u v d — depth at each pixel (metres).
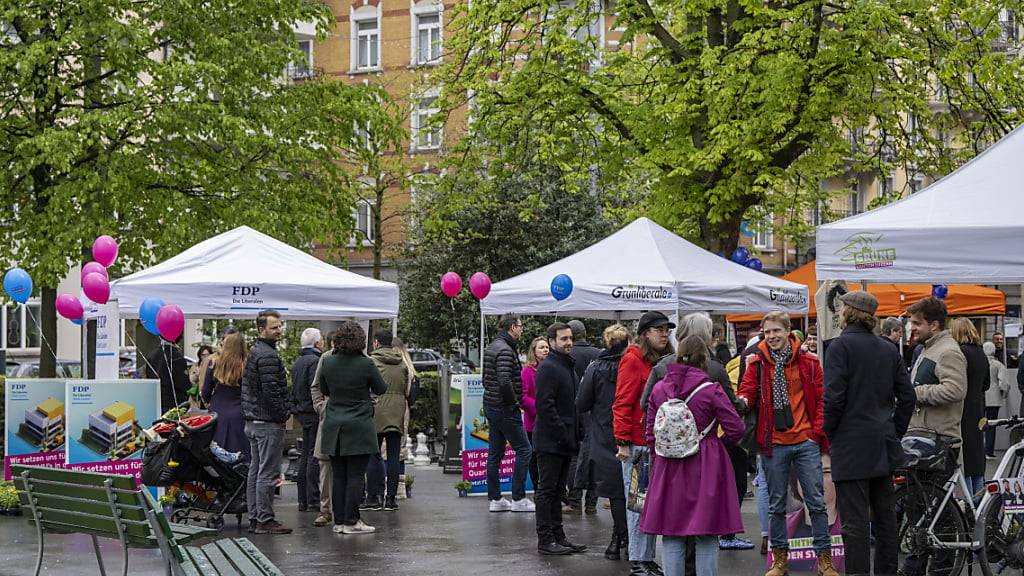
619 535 11.32
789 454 10.01
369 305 15.55
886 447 9.19
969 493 10.32
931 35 21.41
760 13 20.77
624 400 9.70
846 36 20.62
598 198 35.47
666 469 8.66
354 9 46.19
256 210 26.67
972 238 10.87
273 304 15.14
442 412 22.45
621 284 15.42
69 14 25.83
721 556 11.48
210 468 12.88
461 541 12.49
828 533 10.05
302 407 14.76
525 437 14.86
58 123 26.23
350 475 12.83
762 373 10.02
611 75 24.33
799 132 21.03
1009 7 20.34
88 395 13.75
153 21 27.66
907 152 22.47
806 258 47.25
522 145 23.86
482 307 16.56
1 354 24.97
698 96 21.61
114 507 8.31
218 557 8.96
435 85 24.81
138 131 26.23
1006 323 29.94
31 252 25.78
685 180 22.17
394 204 44.50
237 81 27.91
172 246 25.91
